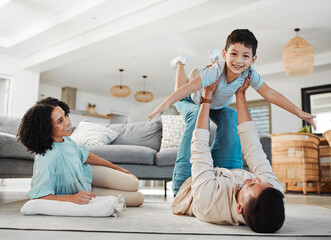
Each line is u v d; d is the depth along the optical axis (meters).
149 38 5.82
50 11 5.05
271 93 1.65
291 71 5.07
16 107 6.66
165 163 3.04
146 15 4.55
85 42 5.41
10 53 6.50
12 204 2.18
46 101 1.77
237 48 1.45
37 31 5.48
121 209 1.61
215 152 1.83
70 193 1.79
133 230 1.21
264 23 5.19
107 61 7.08
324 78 6.88
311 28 5.34
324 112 6.77
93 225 1.31
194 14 4.26
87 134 3.51
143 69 7.64
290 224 1.48
